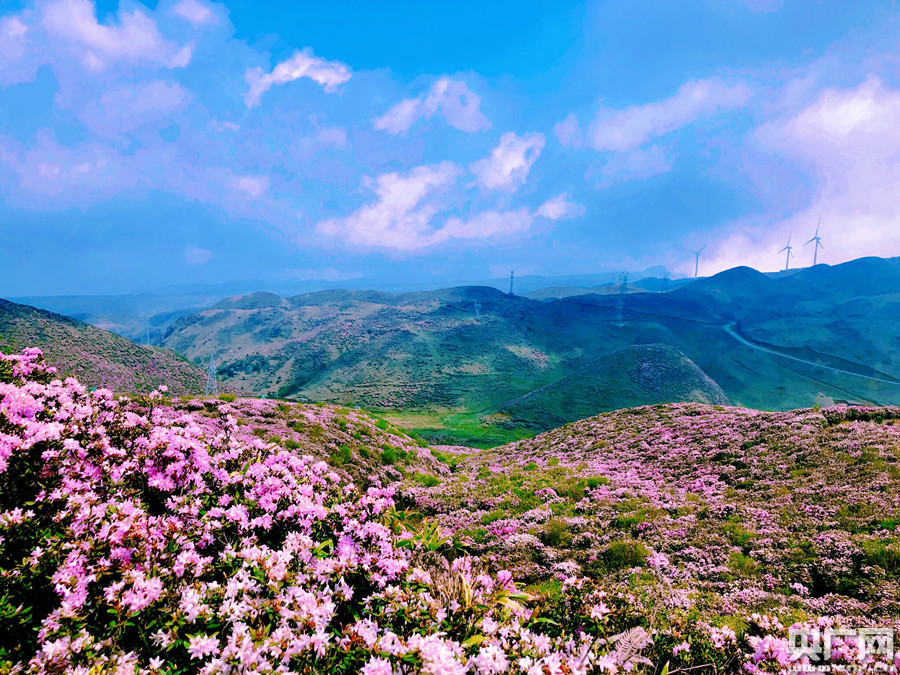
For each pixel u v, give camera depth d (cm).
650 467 2703
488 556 1472
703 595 1112
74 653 383
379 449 3117
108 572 471
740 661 738
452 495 2412
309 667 399
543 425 15475
